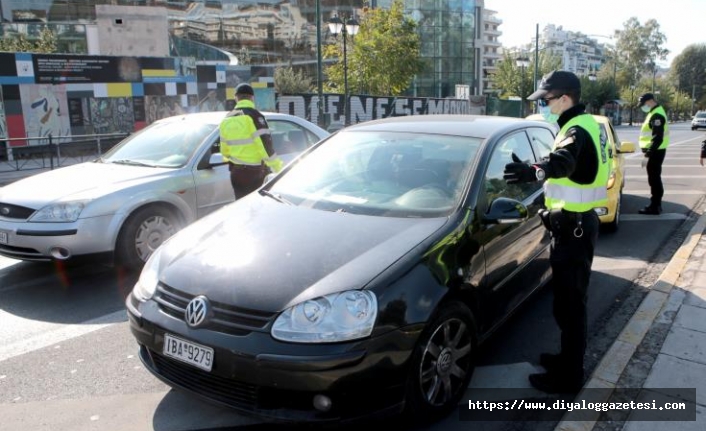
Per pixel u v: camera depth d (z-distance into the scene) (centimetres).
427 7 5359
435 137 390
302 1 4991
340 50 3216
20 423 297
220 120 618
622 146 754
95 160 614
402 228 306
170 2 4350
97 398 323
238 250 297
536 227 400
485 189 344
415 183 351
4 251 495
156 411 310
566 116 303
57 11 4016
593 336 412
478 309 316
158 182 531
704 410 302
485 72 10119
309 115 2420
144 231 523
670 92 9431
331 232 306
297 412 250
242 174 562
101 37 2244
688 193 1038
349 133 428
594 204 305
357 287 256
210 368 257
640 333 391
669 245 668
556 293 320
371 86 3219
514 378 345
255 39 4850
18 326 423
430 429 291
